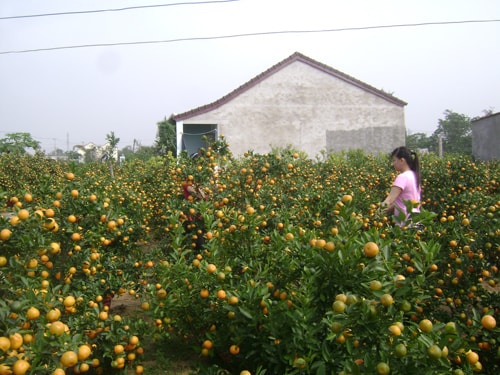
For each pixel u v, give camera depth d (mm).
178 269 2725
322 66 19281
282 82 19109
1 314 1918
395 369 1683
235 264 2883
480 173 7359
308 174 7340
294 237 2572
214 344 2533
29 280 2283
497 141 18781
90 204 3270
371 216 4434
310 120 19312
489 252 3166
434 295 3008
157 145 29297
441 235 3162
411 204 2504
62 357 1815
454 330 1722
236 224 3078
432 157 12492
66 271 3055
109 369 3051
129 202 5527
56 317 2043
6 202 3057
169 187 6633
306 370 1889
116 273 3918
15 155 16406
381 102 19766
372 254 1923
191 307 2705
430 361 1658
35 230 2385
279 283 2486
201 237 4887
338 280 2023
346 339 1831
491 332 2453
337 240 2098
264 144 18938
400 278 1963
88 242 3289
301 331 1935
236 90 18688
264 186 4688
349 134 19516
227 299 2408
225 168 5160
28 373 1840
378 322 1773
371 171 9375
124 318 2996
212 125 20766
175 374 3154
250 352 2184
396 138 19812
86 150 33469
